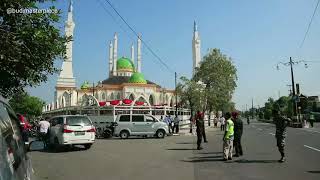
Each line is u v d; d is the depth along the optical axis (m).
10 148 3.80
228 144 14.96
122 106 42.47
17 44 10.04
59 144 20.33
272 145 21.52
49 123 22.19
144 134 32.03
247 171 12.05
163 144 24.20
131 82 95.81
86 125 20.75
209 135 34.81
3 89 12.30
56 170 13.20
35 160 16.22
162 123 32.41
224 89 60.31
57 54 11.25
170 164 14.21
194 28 86.81
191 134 37.28
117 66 108.31
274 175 11.19
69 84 90.56
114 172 12.52
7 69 10.80
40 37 10.29
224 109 61.72
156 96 96.69
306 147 19.59
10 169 3.41
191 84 54.69
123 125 32.03
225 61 61.56
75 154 18.62
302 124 48.50
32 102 84.62
